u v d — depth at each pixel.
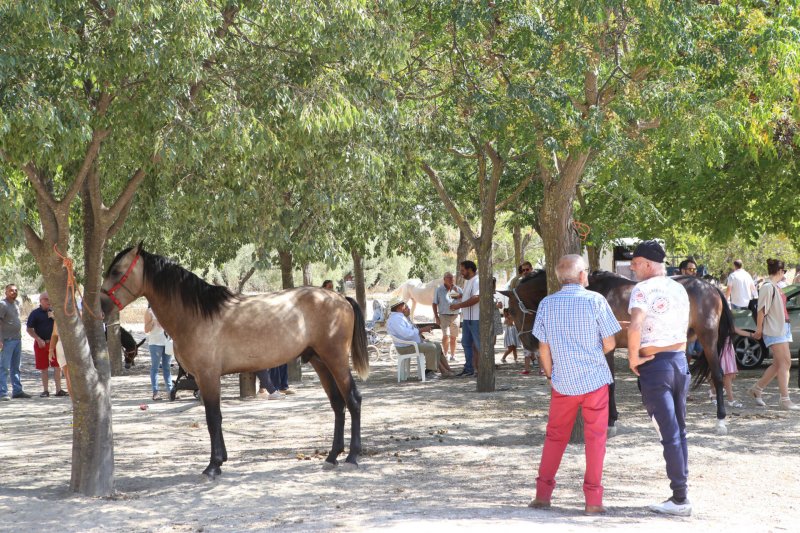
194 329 8.47
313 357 9.17
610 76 11.12
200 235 18.23
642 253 6.72
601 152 11.25
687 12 10.19
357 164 8.91
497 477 8.16
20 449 10.64
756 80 11.68
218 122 7.48
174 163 8.26
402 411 12.69
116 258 8.51
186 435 11.23
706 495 7.19
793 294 17.39
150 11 6.82
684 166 17.03
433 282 31.23
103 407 7.99
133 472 8.88
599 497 6.44
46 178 8.26
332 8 8.02
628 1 10.23
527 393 14.16
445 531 5.69
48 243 7.74
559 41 10.88
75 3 7.11
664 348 6.56
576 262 6.66
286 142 8.64
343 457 9.38
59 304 7.80
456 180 21.41
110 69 7.30
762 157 16.27
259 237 9.59
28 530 6.51
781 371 11.84
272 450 10.00
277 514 6.84
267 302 8.80
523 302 15.19
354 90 8.83
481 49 11.77
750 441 9.62
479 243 14.66
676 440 6.48
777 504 6.86
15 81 6.59
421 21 11.86
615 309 10.51
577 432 9.77
